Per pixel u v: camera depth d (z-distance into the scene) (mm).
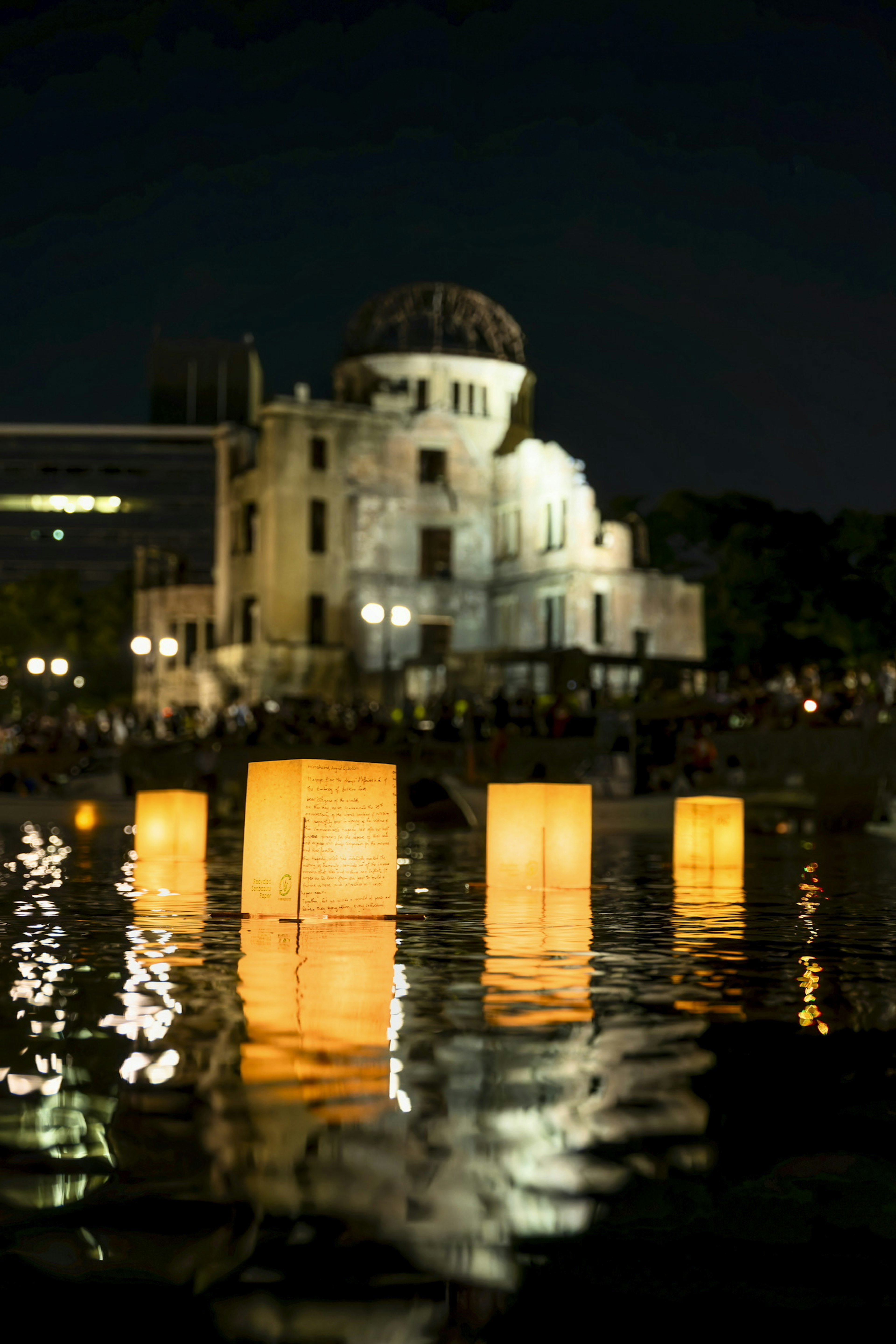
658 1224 3381
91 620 107500
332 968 7406
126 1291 2984
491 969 7426
